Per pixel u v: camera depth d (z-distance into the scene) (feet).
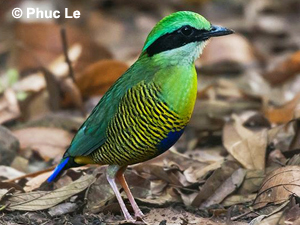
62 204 35.83
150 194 37.73
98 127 34.81
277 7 79.97
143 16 77.05
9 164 43.14
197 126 48.26
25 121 53.42
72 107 54.39
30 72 62.34
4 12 72.79
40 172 40.34
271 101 56.39
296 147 40.93
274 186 34.99
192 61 33.63
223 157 43.70
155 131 33.45
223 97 55.16
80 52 60.18
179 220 34.91
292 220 32.01
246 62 64.08
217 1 81.56
